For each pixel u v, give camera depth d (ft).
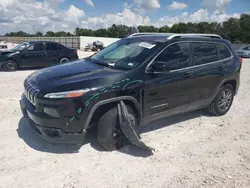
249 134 14.55
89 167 10.48
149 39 14.52
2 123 14.62
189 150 12.32
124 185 9.41
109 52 15.03
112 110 11.50
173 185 9.52
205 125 15.74
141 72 12.28
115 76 11.55
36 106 10.85
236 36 218.59
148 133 14.11
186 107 14.90
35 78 12.23
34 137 12.96
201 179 9.95
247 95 24.26
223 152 12.24
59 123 10.52
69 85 10.69
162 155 11.71
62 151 11.68
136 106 12.21
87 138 13.05
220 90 16.97
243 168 10.84
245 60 69.97
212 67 15.78
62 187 9.16
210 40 16.21
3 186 9.06
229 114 18.13
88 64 13.80
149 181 9.71
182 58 14.14
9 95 20.89
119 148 12.09
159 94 13.01
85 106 10.66
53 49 40.40
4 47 121.08
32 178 9.61
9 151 11.47
